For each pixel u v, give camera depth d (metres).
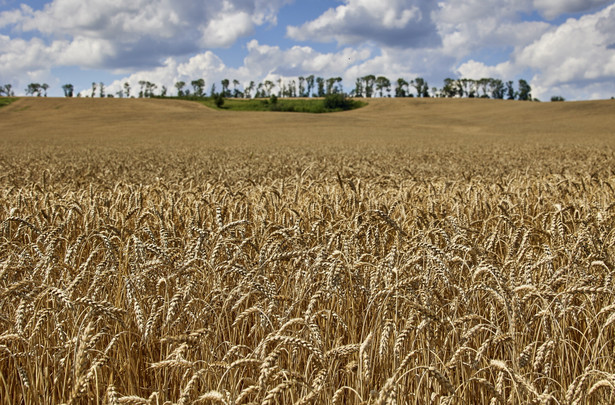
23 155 37.78
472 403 3.39
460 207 6.87
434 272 3.84
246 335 4.05
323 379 2.61
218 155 36.53
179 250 4.77
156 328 3.67
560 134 68.62
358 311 4.05
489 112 115.81
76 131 80.75
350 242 4.39
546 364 3.17
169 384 3.51
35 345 3.31
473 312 3.66
